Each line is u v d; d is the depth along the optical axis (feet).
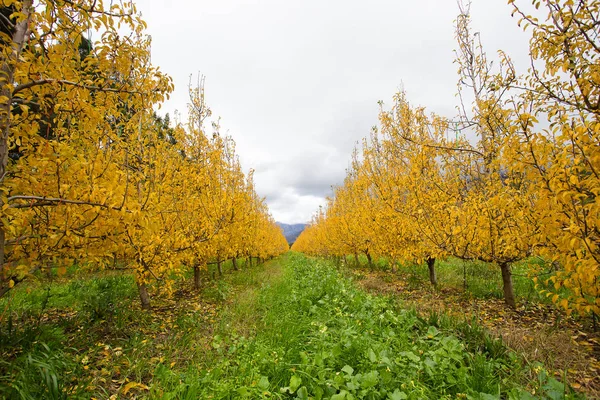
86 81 8.27
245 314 16.74
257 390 7.73
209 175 22.34
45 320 14.30
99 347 11.18
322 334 11.08
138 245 13.46
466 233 15.84
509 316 15.19
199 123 24.97
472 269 27.25
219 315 16.61
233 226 24.61
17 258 8.82
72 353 10.61
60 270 9.20
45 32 7.28
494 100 14.35
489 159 16.07
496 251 15.60
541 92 10.87
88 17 7.14
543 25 9.35
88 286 20.95
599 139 7.61
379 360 8.48
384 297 17.29
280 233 110.63
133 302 19.25
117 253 13.69
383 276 29.43
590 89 8.97
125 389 8.34
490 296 19.24
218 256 29.27
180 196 18.78
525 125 9.13
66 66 7.55
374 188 26.73
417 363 8.99
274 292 22.63
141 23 8.21
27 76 7.05
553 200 8.52
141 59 11.37
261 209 58.85
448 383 8.30
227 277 31.63
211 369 9.51
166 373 8.96
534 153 9.11
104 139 10.36
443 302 18.20
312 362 9.32
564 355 10.26
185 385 8.21
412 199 19.51
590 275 7.66
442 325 12.45
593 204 7.34
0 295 7.99
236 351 11.10
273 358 9.86
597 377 8.98
